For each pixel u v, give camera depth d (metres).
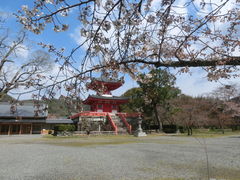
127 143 15.45
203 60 2.84
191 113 25.47
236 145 13.77
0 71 14.88
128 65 3.50
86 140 18.70
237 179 5.33
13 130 33.56
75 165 7.26
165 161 7.92
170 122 34.56
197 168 6.66
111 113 31.05
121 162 7.75
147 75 4.03
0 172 6.29
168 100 30.23
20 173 6.16
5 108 34.34
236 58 2.67
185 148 12.12
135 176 5.69
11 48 18.39
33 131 35.00
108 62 3.04
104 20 2.68
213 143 15.21
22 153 10.30
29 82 2.79
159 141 17.02
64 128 26.22
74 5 2.45
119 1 2.48
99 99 30.55
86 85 3.21
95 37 2.79
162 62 2.98
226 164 7.29
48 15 2.54
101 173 6.07
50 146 13.63
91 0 2.41
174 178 5.46
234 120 33.38
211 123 33.72
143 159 8.40
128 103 34.16
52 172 6.24
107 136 23.92
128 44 2.97
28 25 2.59
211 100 31.61
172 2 2.73
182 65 2.89
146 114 32.69
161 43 3.11
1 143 16.05
